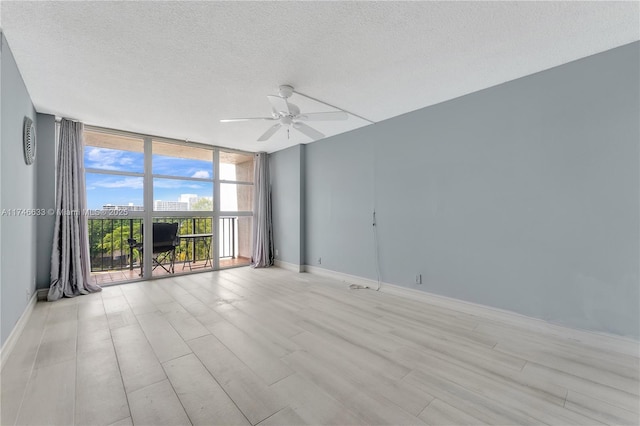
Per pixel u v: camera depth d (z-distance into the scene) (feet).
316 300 11.35
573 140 7.80
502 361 6.70
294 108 8.98
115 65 7.82
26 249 9.23
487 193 9.45
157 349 7.21
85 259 12.25
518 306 8.80
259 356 6.89
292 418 4.84
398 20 6.07
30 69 8.00
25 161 8.92
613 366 6.47
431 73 8.43
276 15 5.88
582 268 7.70
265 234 18.39
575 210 7.79
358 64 7.88
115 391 5.53
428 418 4.85
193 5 5.56
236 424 4.70
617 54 7.15
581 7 5.71
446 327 8.70
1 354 6.48
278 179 18.42
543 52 7.36
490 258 9.39
